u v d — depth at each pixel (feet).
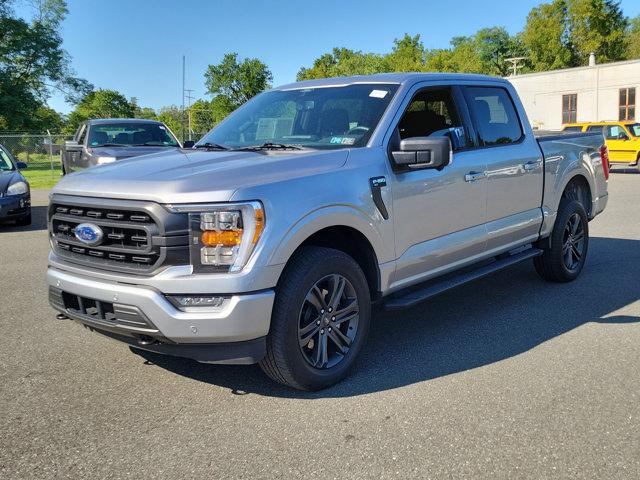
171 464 9.99
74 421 11.55
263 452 10.32
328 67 327.88
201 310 11.21
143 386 13.14
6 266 25.62
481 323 17.16
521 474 9.53
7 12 175.83
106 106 350.84
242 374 13.74
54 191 13.14
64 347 15.57
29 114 173.27
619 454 10.09
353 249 13.98
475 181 16.28
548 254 20.45
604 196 23.32
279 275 11.58
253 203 11.29
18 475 9.70
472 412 11.64
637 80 114.01
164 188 11.32
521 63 269.44
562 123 125.80
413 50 225.76
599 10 208.64
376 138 14.14
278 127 15.84
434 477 9.50
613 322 16.99
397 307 14.16
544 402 12.01
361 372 13.76
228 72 255.70
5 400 12.48
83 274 12.19
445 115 16.49
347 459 10.05
